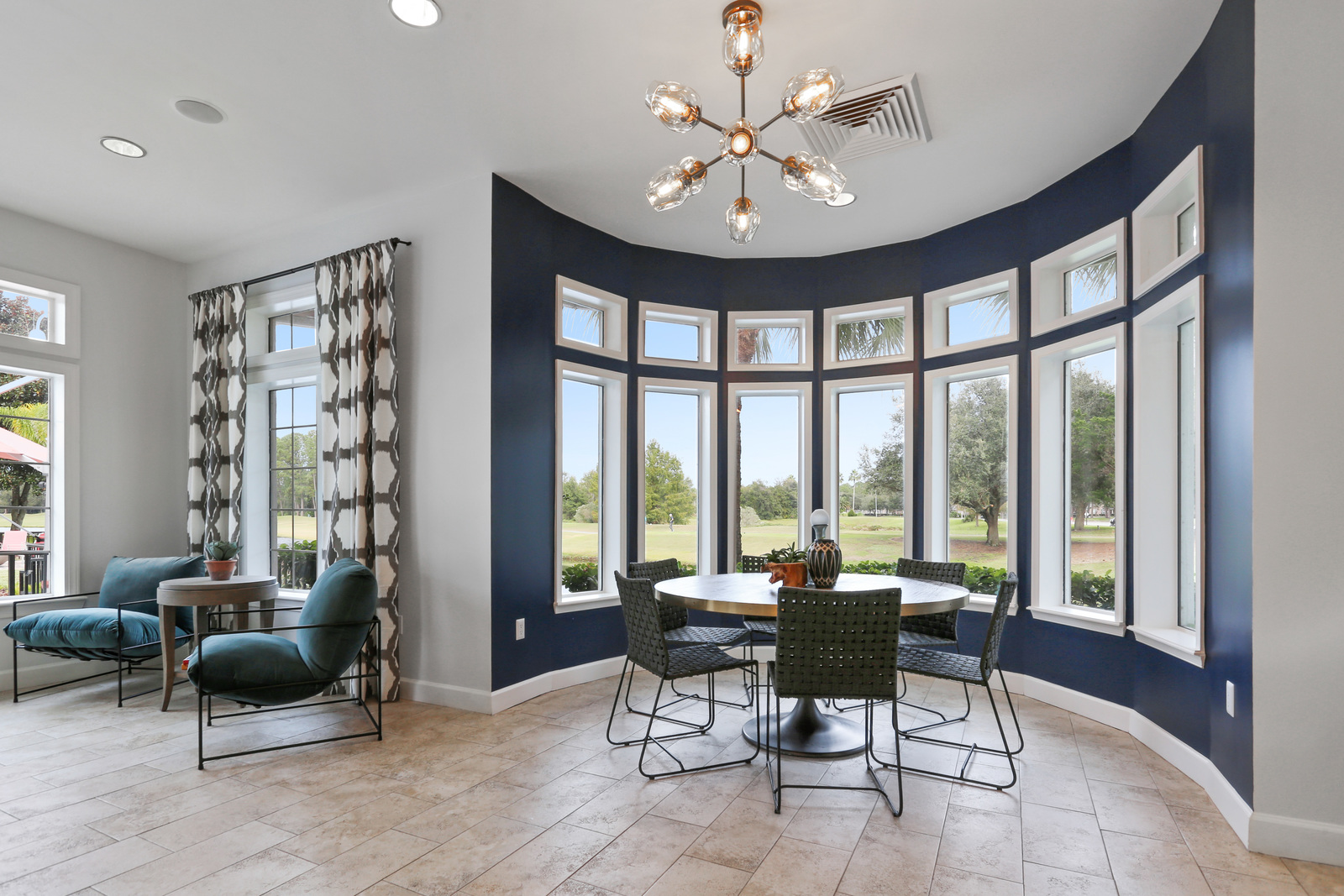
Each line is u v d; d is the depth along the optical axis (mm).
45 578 4656
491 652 3930
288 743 3402
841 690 2711
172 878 2215
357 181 4090
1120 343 3613
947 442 4840
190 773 3057
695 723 3725
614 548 4895
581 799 2789
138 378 5105
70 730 3654
